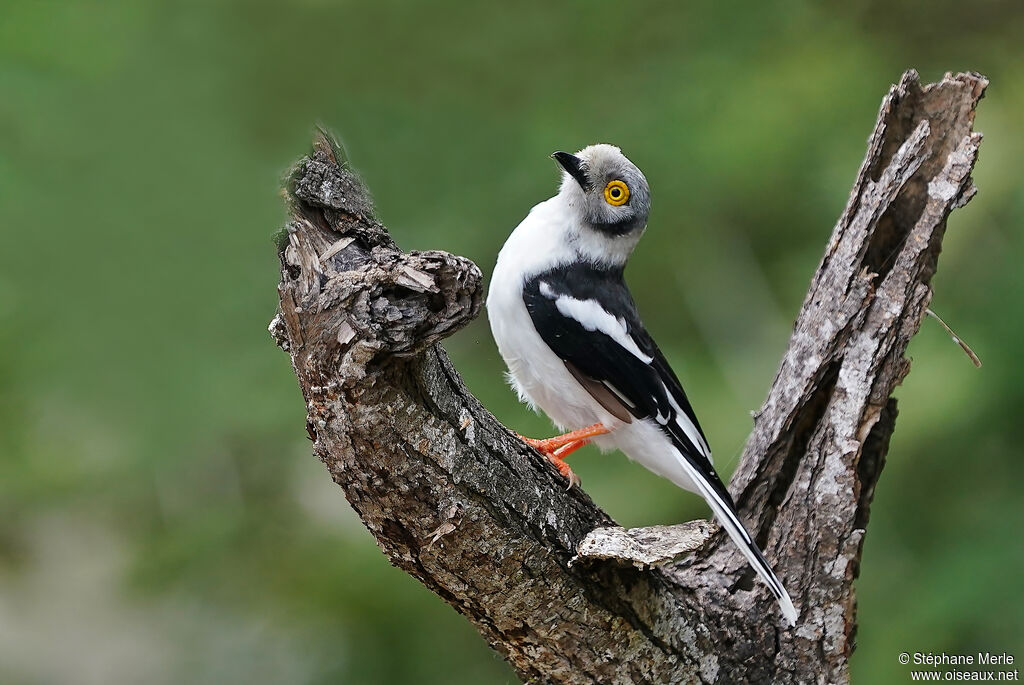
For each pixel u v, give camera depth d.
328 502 12.42
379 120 13.02
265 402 10.84
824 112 14.14
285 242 6.00
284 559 11.91
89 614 13.20
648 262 14.40
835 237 8.27
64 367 10.27
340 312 5.70
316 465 12.38
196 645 12.12
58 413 10.91
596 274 9.44
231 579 11.86
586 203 9.34
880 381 7.95
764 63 14.84
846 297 8.06
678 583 8.00
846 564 7.91
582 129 13.89
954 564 10.74
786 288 14.03
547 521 6.90
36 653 12.94
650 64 14.65
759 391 12.55
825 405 8.24
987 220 12.48
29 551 13.34
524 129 13.66
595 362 9.04
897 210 8.12
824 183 13.69
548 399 9.39
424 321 5.70
